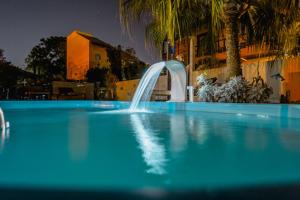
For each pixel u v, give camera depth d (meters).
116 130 3.34
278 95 8.61
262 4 7.51
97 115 5.80
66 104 9.55
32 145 2.23
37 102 9.08
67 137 2.70
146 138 2.64
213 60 12.20
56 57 25.86
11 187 1.14
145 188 1.12
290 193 1.04
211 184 1.17
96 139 2.58
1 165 1.56
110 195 1.04
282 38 7.48
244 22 8.55
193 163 1.64
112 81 21.11
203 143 2.37
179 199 0.99
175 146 2.23
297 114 4.36
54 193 1.06
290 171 1.42
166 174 1.37
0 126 3.32
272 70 8.79
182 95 7.21
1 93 15.67
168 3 6.90
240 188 1.10
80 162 1.65
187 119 4.82
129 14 7.64
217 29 8.08
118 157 1.79
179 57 10.89
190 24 8.33
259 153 1.93
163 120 4.66
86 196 1.03
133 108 7.85
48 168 1.49
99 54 25.25
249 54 11.94
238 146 2.22
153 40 8.62
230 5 7.04
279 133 3.01
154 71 7.54
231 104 5.68
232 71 7.18
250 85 6.88
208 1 7.34
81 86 18.52
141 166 1.56
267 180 1.23
